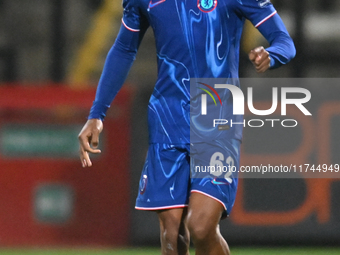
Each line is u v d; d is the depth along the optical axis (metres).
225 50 9.53
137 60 36.06
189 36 9.47
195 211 9.07
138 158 22.42
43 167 22.45
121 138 22.45
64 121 22.55
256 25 9.58
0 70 37.38
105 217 22.34
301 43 32.94
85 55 36.41
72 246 22.22
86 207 22.38
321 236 21.23
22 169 22.44
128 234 22.34
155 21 9.66
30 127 22.50
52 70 35.78
